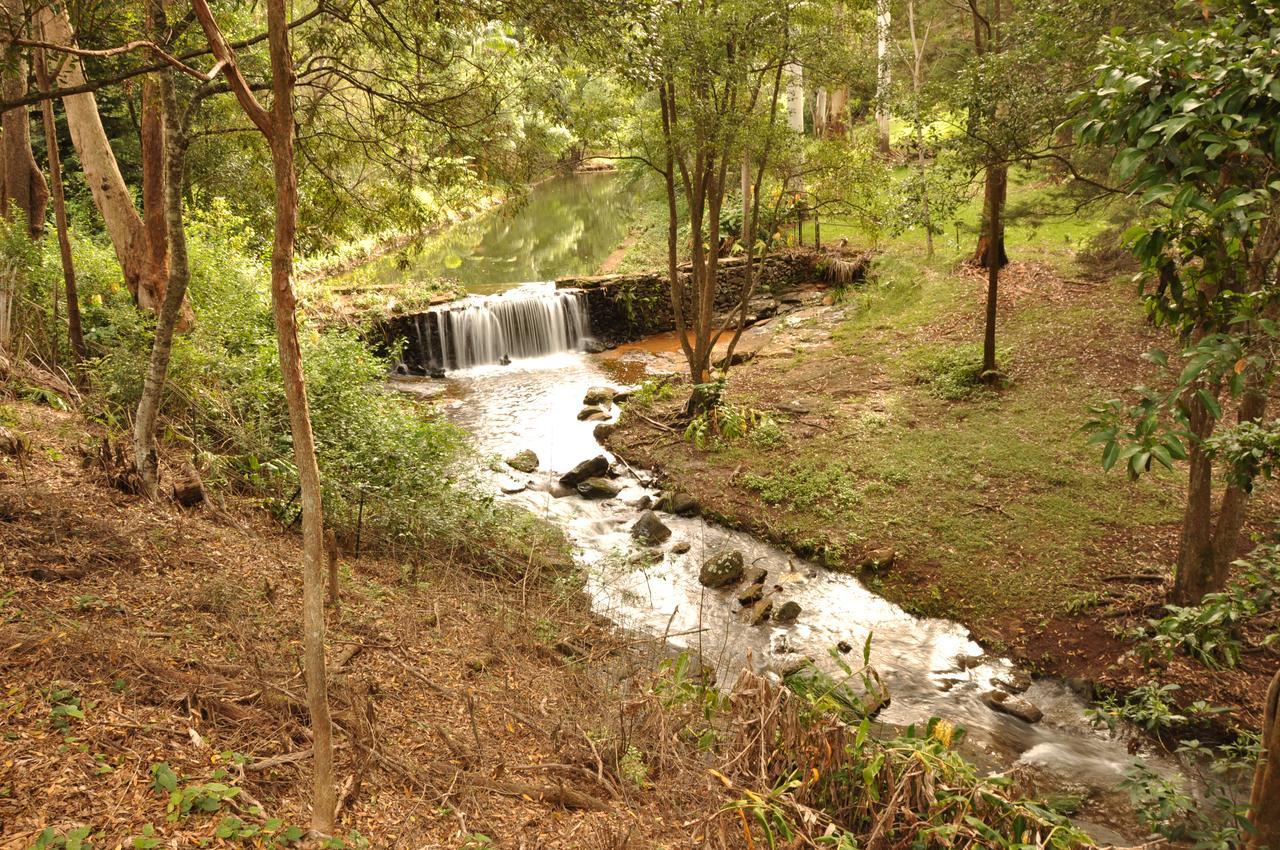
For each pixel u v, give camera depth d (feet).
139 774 11.86
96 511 20.72
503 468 39.96
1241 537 28.04
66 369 30.63
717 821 14.17
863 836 14.71
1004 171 40.14
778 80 38.34
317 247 29.81
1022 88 31.50
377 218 29.50
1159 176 9.23
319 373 29.04
